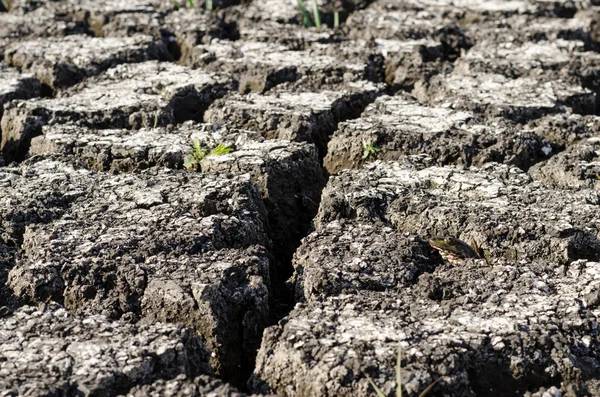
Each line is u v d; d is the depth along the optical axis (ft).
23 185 21.70
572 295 17.20
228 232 19.65
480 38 35.06
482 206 20.58
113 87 28.76
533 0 39.93
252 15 38.17
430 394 14.65
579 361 15.79
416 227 20.35
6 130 27.14
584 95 28.45
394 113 26.30
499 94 28.17
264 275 18.37
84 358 15.29
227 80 29.30
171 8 39.73
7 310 16.83
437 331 15.89
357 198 20.85
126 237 19.01
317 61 30.91
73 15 38.75
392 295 17.20
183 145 24.02
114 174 22.52
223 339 16.80
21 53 32.58
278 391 15.43
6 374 14.88
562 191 21.44
